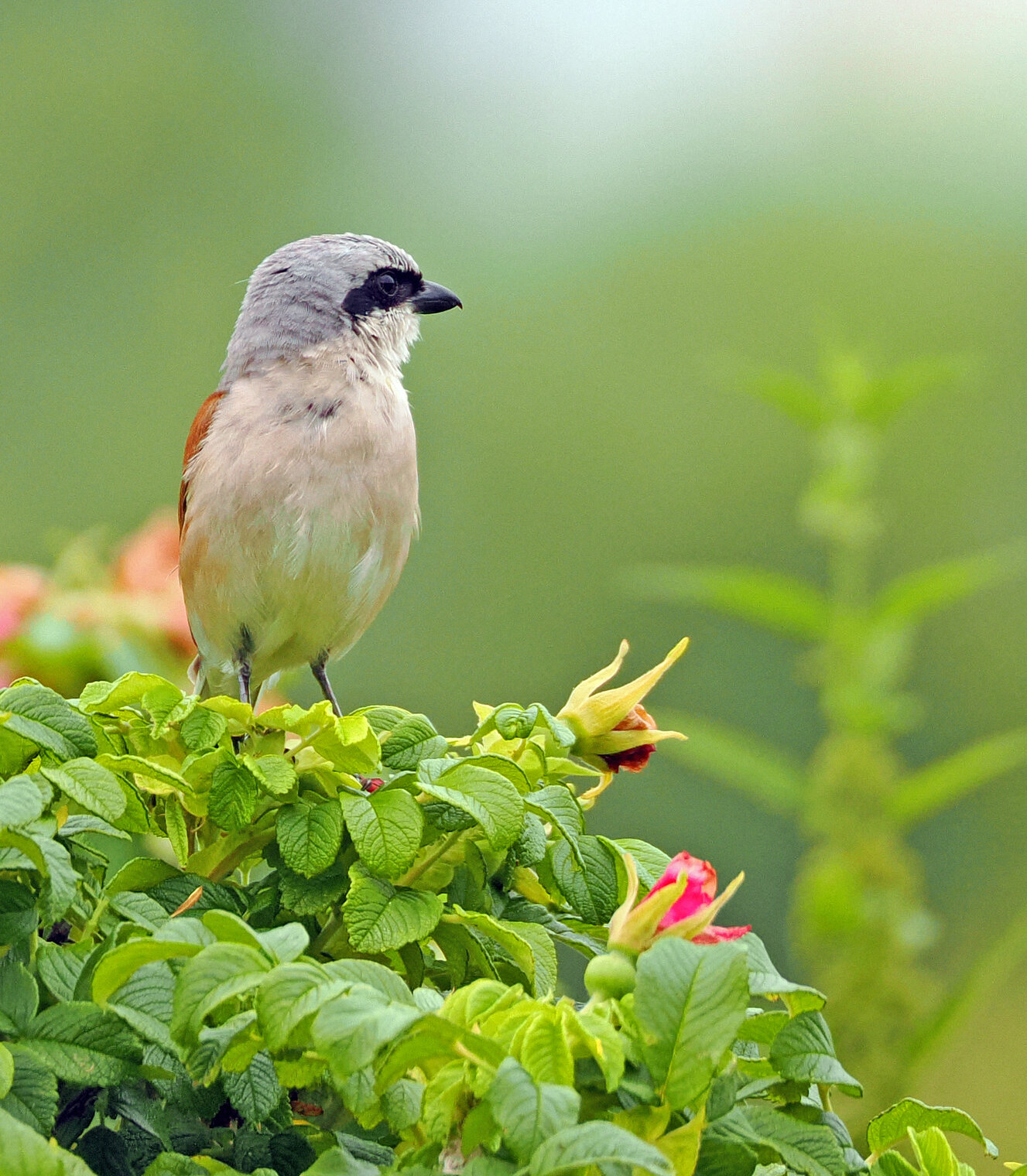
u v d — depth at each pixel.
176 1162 3.42
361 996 3.03
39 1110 3.21
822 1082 3.48
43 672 7.84
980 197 26.64
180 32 25.89
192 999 3.04
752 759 8.41
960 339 25.56
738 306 26.09
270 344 8.40
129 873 3.96
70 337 24.41
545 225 26.44
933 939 7.91
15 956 3.52
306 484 8.01
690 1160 3.24
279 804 4.06
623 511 24.67
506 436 25.02
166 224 25.28
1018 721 21.59
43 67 25.34
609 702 4.37
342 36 26.50
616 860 4.04
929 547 23.27
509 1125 2.82
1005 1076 14.77
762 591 8.78
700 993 3.13
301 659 8.89
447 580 23.89
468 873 4.03
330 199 25.94
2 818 3.27
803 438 24.77
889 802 8.23
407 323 8.85
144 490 23.92
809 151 26.91
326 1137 3.85
